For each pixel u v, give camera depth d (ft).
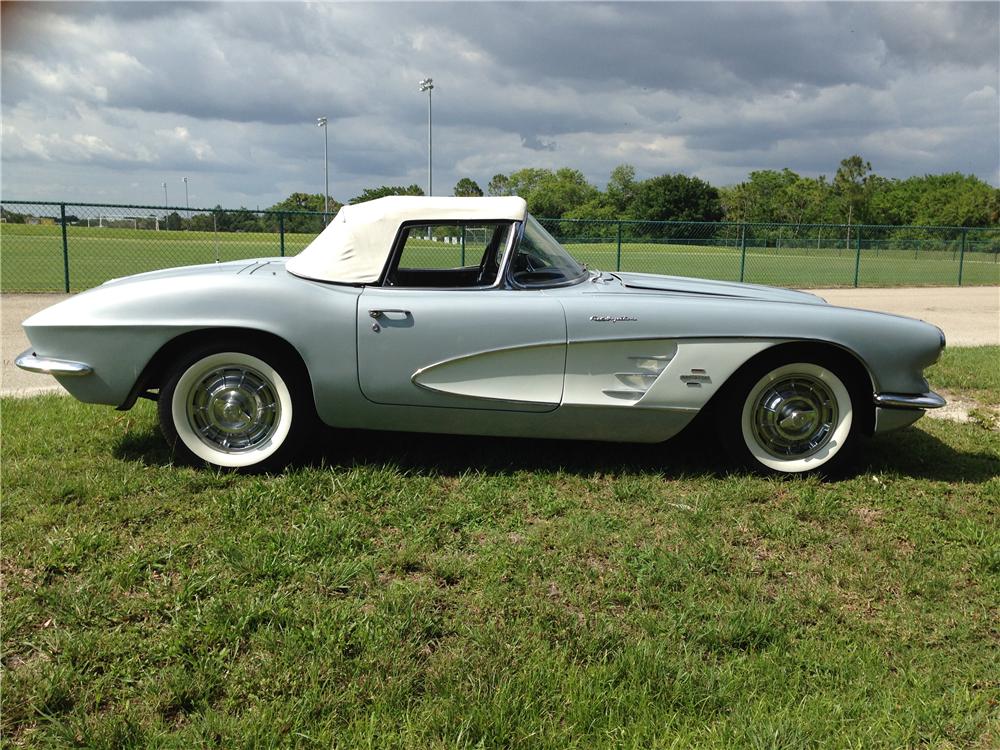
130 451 13.25
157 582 8.93
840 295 55.88
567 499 11.83
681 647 7.93
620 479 12.66
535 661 7.57
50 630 7.98
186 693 6.96
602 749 6.43
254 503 11.19
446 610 8.58
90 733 6.44
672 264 81.20
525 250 12.85
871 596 9.23
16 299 39.52
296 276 12.77
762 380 12.73
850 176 240.32
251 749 6.33
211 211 44.29
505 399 12.23
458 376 12.16
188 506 11.07
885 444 15.19
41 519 10.36
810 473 12.95
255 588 8.82
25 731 6.56
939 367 24.08
